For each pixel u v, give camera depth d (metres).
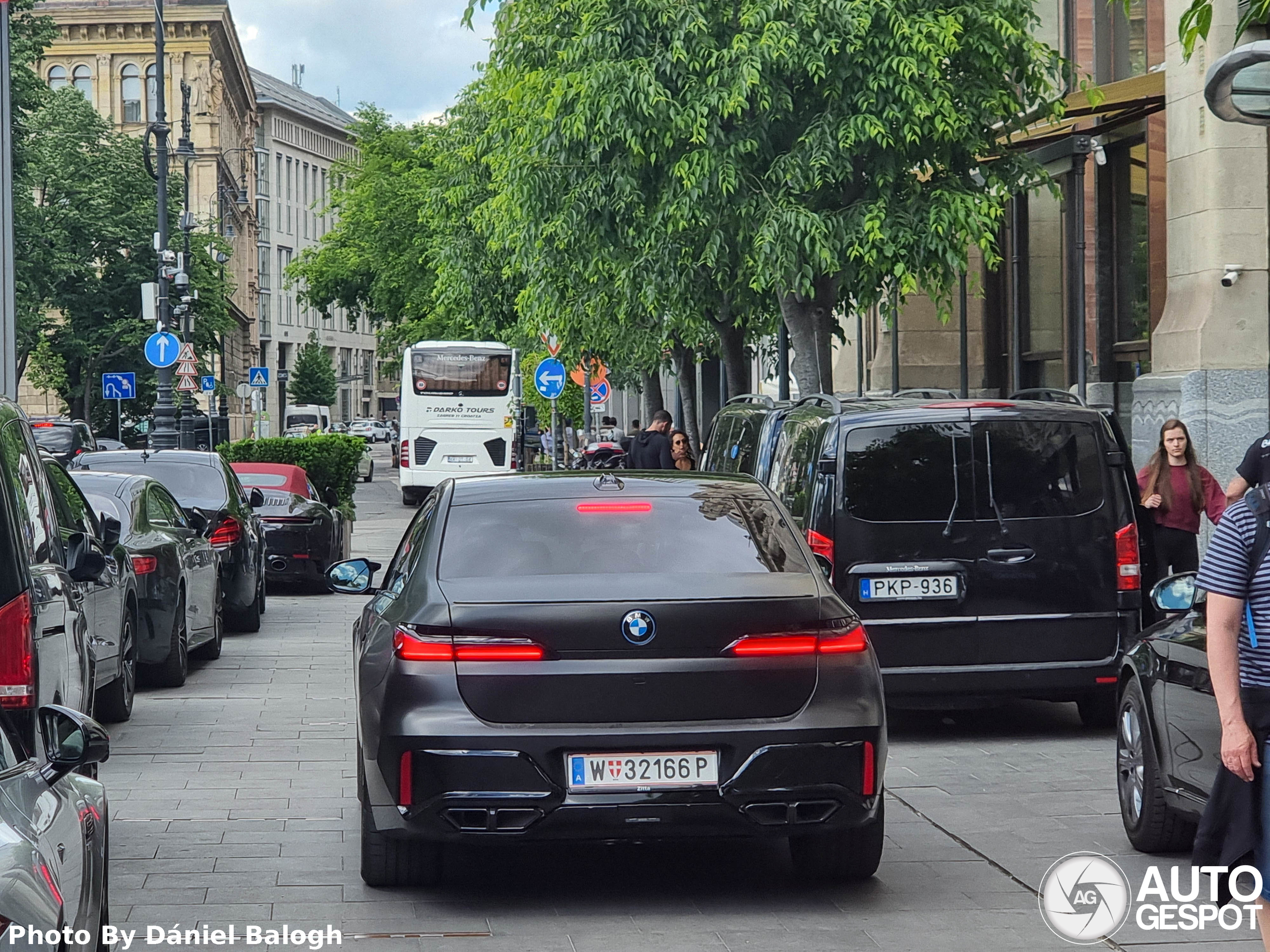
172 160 88.31
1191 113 18.64
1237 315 18.28
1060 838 7.68
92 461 17.42
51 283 58.03
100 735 4.45
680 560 6.54
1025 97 20.39
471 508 6.86
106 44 89.19
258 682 13.54
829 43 18.22
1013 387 25.73
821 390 21.20
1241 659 4.86
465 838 6.13
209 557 14.56
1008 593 10.21
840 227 19.09
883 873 7.01
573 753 6.09
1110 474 10.38
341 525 22.98
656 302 20.67
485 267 38.56
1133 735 7.48
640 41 18.92
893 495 10.21
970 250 27.72
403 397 46.78
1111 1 12.10
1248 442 18.19
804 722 6.16
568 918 6.29
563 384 32.44
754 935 6.04
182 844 7.57
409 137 59.41
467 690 6.13
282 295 141.00
